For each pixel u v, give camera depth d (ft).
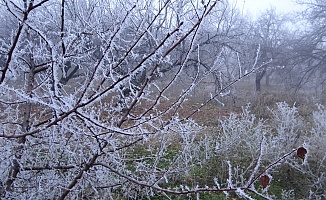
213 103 39.75
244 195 4.87
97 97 5.05
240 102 41.75
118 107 6.98
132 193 13.30
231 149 19.01
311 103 41.78
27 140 8.20
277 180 17.95
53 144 7.66
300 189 16.78
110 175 11.13
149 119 6.14
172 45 5.50
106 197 11.09
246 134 19.52
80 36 7.09
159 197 15.10
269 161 18.52
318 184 16.22
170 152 18.08
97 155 6.68
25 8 4.85
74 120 7.16
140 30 6.40
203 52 33.58
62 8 5.84
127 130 6.01
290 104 42.80
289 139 19.16
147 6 6.22
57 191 8.70
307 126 25.38
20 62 7.17
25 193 7.73
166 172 7.53
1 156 7.03
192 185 15.97
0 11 7.70
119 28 5.40
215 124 29.84
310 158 17.87
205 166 18.21
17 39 4.89
